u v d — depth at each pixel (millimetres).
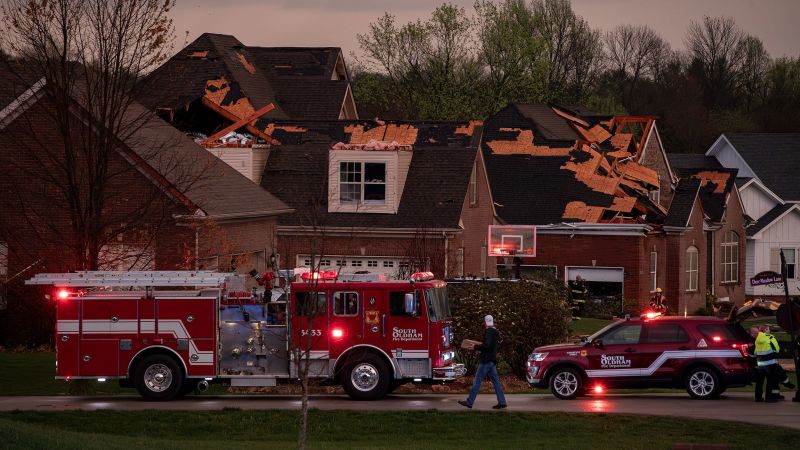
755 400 49812
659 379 50062
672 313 116875
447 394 53375
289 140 96312
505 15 162750
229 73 103625
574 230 108000
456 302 59531
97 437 37625
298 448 37094
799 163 155625
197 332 48219
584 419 43938
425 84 159250
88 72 59000
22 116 65938
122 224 63625
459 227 84250
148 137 68875
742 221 132875
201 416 44219
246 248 73562
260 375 48375
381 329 48844
